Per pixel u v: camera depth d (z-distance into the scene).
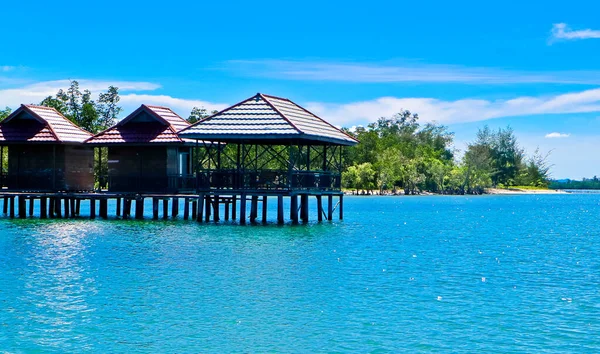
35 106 51.97
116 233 40.47
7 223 46.66
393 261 31.00
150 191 48.50
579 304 22.17
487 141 178.38
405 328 19.27
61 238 37.94
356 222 54.03
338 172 51.81
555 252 35.66
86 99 97.94
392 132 187.62
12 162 50.69
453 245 38.53
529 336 18.52
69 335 18.62
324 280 25.92
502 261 31.73
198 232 41.12
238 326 19.48
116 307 21.52
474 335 18.62
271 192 43.84
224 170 45.12
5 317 20.33
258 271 27.72
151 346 17.73
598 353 17.17
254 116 44.00
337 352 17.28
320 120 49.59
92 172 52.84
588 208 93.50
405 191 140.62
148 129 48.78
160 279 25.86
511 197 144.75
